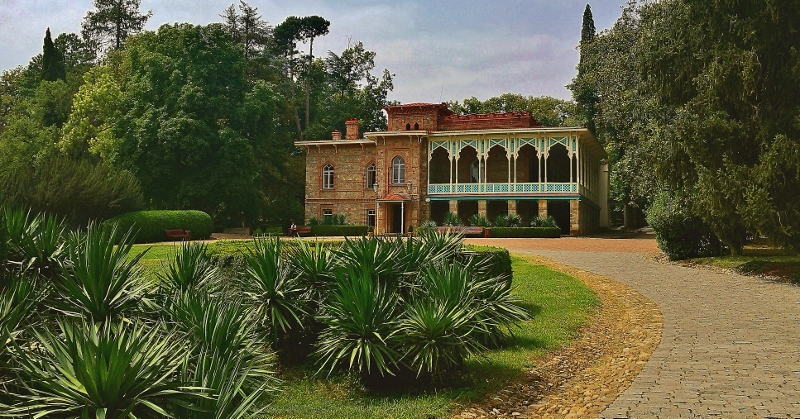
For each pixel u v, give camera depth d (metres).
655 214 23.72
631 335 11.59
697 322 12.23
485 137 46.19
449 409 7.19
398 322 7.89
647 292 16.27
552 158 52.78
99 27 76.88
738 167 17.94
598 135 55.88
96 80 51.19
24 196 27.17
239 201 44.81
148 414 4.60
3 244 7.37
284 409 7.29
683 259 23.31
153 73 44.50
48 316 6.59
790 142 16.72
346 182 50.03
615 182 53.19
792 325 11.66
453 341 7.85
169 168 42.66
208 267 9.62
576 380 8.77
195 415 4.57
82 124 48.03
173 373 5.04
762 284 17.06
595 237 42.62
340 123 70.50
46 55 64.88
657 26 25.20
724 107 19.19
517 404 7.66
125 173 34.25
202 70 44.09
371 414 7.03
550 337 11.00
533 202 48.16
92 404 4.41
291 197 57.53
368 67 77.88
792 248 17.52
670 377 8.28
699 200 19.78
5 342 5.22
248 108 46.03
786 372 8.38
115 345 4.52
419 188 47.03
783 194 17.56
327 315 8.32
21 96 64.81
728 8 18.73
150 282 8.12
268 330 8.86
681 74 20.30
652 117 28.80
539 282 17.27
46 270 7.88
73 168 30.30
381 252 9.11
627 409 6.96
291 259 9.52
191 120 42.03
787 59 17.88
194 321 6.78
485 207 46.03
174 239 33.88
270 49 72.44
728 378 8.13
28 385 4.91
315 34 75.81
